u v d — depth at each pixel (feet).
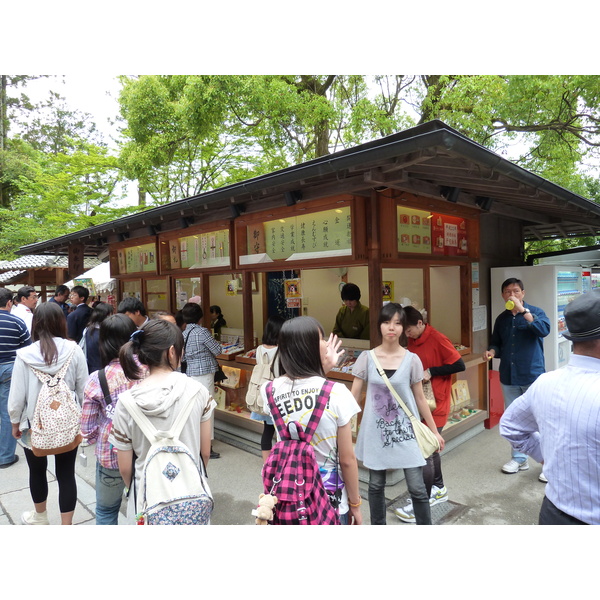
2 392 13.70
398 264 12.26
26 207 49.19
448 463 13.16
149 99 30.14
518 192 11.25
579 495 4.82
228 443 15.70
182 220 17.19
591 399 4.77
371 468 8.61
